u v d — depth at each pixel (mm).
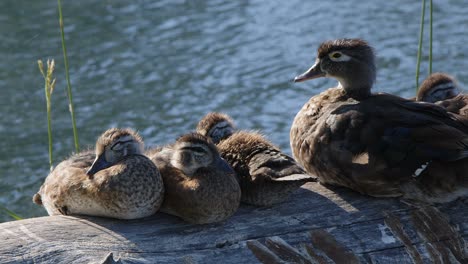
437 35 21125
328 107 12469
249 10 22500
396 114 11906
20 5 22891
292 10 22484
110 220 11141
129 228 10977
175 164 11406
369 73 12766
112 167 11078
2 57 20828
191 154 11180
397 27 21500
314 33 21266
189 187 11039
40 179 17094
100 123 18562
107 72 20203
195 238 10914
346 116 12055
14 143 18141
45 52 20953
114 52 20922
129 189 10914
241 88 19438
